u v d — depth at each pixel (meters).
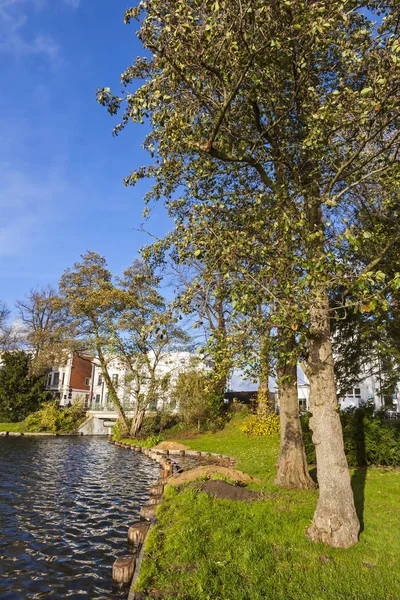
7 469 18.06
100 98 6.84
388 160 7.71
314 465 13.95
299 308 6.38
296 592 4.80
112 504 12.18
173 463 18.66
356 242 5.89
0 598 6.19
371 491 9.57
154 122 7.75
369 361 15.62
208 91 7.44
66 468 19.02
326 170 8.54
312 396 6.95
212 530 6.95
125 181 9.38
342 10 6.42
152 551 6.45
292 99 7.52
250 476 12.05
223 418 30.44
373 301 5.35
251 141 7.98
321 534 6.36
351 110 6.98
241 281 6.87
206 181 9.64
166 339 30.58
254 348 7.16
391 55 6.08
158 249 9.31
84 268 33.56
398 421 14.02
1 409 42.53
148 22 6.27
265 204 8.31
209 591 4.90
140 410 32.62
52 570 7.29
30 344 43.88
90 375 60.44
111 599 6.12
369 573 5.23
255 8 6.02
